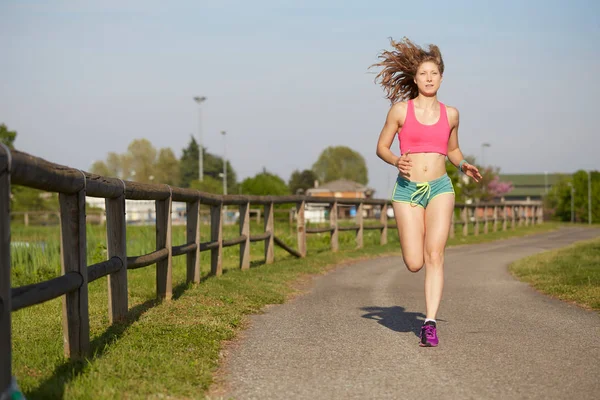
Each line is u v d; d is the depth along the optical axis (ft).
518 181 400.26
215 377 14.33
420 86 17.78
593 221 182.29
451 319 21.66
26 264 31.78
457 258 48.37
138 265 20.47
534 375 14.37
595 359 15.84
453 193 17.78
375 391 13.25
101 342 16.22
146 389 12.73
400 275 36.27
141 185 20.80
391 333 19.31
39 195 170.91
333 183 340.80
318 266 39.78
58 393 11.90
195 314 21.17
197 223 28.17
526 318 21.84
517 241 71.97
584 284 29.12
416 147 17.69
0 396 9.49
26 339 16.97
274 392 13.21
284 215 133.49
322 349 17.13
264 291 27.40
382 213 60.23
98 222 132.16
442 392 13.12
